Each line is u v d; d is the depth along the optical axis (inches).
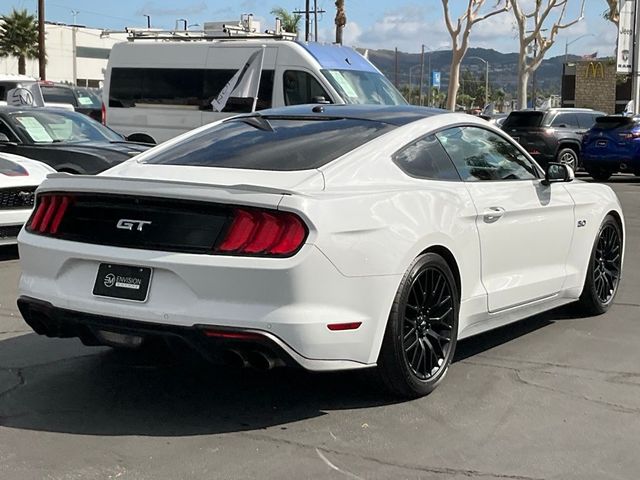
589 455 154.3
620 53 1195.3
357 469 147.0
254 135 199.3
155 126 657.0
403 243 169.0
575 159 823.7
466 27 1280.8
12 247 379.6
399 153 186.9
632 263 352.5
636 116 768.9
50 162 392.5
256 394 184.5
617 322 253.0
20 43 2241.6
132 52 666.2
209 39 642.2
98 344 175.5
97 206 169.2
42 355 212.2
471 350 221.5
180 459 150.5
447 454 153.8
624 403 181.6
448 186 191.8
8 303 271.4
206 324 153.8
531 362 210.5
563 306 264.8
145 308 158.6
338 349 159.3
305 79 581.6
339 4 1593.3
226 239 155.1
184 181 163.3
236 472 145.4
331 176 171.8
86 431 163.0
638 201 597.6
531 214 215.9
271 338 152.2
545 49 1475.1
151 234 161.2
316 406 177.3
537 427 167.3
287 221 154.0
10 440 158.4
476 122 215.0
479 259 196.2
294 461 150.1
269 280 151.9
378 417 171.3
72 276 169.9
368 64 623.8
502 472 146.5
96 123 457.7
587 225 244.8
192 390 187.0
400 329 170.6
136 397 182.4
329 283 156.3
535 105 2277.3
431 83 2795.3
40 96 697.0
